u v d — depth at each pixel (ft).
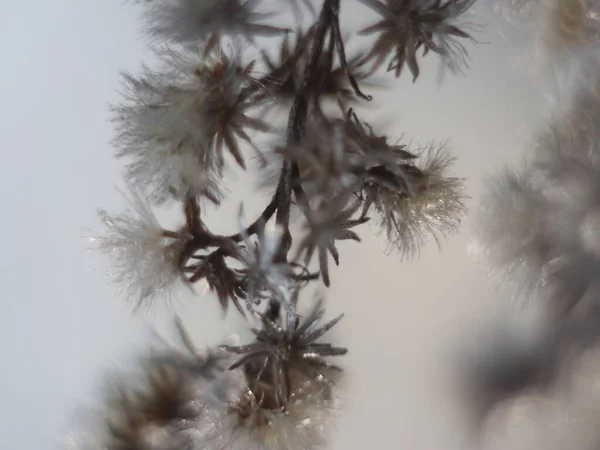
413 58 0.30
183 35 0.29
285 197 0.29
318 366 0.29
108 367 0.32
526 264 0.32
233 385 0.29
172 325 0.32
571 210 0.32
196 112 0.29
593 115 0.32
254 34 0.30
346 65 0.30
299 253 0.29
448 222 0.30
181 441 0.29
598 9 0.32
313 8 0.31
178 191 0.30
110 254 0.30
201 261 0.30
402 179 0.29
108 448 0.29
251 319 0.31
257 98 0.30
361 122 0.30
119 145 0.30
